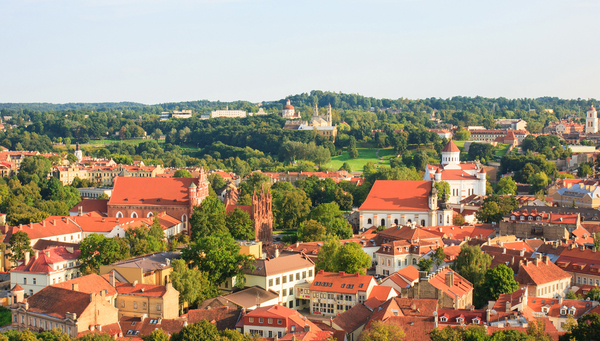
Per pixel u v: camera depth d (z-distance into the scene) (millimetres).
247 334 155000
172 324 161375
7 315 186000
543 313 165000
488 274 196500
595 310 162750
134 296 173125
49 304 166250
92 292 170000
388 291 192375
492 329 146750
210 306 187625
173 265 189750
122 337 153250
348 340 166000
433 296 176000
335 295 195000
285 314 163500
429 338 149250
